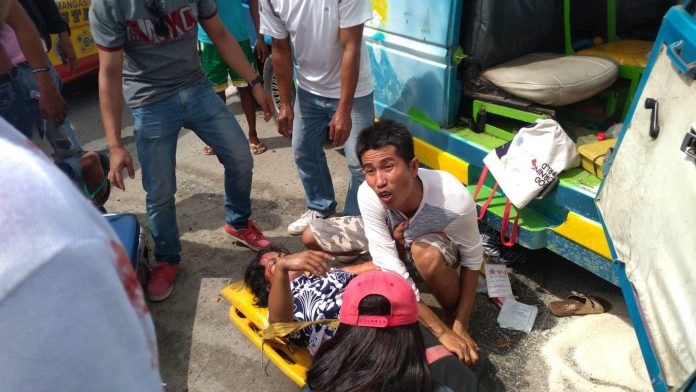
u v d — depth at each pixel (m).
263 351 2.26
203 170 4.20
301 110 3.01
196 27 2.57
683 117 1.60
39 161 0.58
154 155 2.63
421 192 2.22
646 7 3.48
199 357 2.56
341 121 2.69
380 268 2.32
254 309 2.39
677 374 1.48
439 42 2.86
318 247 2.90
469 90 3.00
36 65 2.63
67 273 0.53
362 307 1.42
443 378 1.73
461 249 2.36
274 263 2.33
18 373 0.52
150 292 2.87
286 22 2.71
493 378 2.35
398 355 1.38
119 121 2.48
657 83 1.81
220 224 3.54
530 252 3.03
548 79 2.72
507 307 2.64
